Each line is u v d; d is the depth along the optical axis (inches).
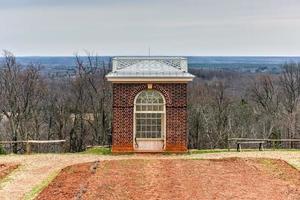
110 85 2527.1
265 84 3193.9
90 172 1112.2
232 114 2933.1
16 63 2652.6
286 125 2832.2
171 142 1424.7
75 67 2709.2
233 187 951.6
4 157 1360.7
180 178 1041.5
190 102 2832.2
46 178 1058.7
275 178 1040.2
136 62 1473.9
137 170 1133.7
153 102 1432.1
